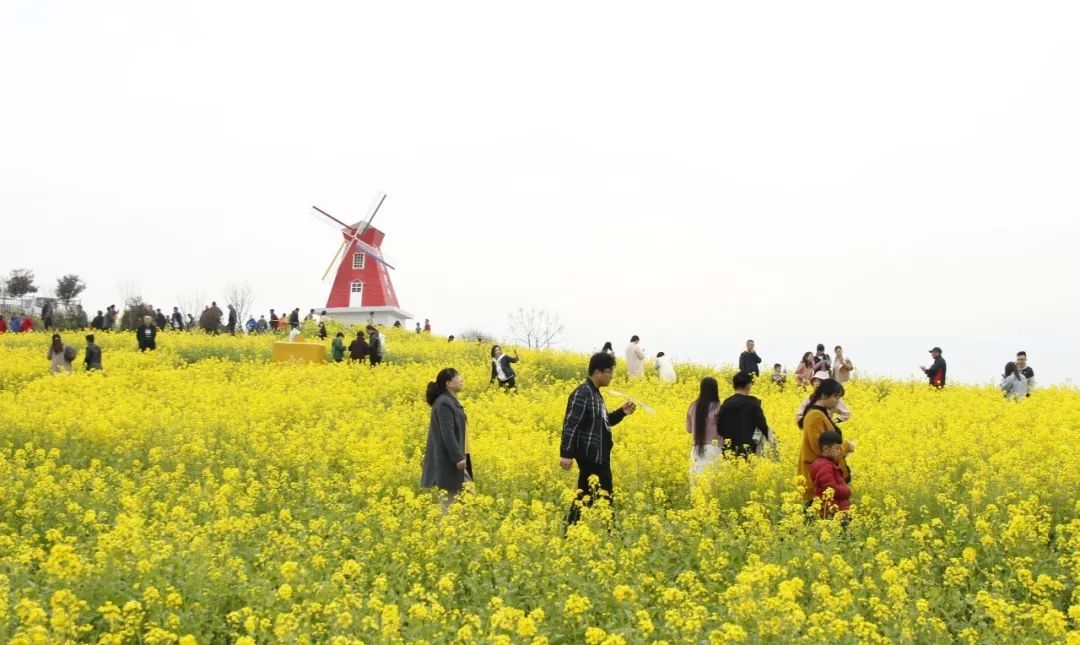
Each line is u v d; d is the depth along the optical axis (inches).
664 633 290.5
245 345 1475.1
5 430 666.2
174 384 1019.3
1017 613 290.4
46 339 1562.5
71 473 544.1
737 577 307.3
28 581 308.3
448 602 320.2
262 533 400.5
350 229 2716.5
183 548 345.1
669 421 709.3
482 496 440.8
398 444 637.3
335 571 351.3
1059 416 671.1
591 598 317.7
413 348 1520.7
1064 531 409.7
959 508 414.6
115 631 273.3
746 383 502.6
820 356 1120.2
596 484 450.6
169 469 588.4
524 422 745.6
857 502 472.1
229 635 289.6
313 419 794.2
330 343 1610.5
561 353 1541.6
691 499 478.3
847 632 274.5
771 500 454.3
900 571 331.0
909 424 691.4
